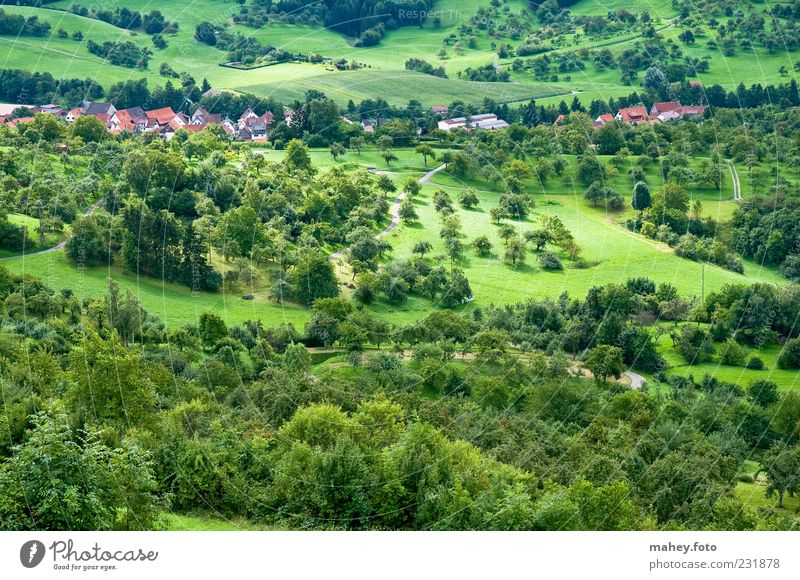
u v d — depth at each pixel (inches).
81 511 1127.6
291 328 3154.5
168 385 2336.4
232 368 2751.0
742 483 2327.8
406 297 3636.8
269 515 1387.8
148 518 1200.2
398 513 1379.2
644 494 1872.5
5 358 2161.7
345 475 1401.3
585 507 1427.2
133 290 3506.4
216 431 1572.3
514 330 3378.4
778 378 3376.0
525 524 1323.8
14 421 1504.7
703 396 3002.0
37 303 3117.6
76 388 1753.2
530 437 2158.0
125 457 1231.5
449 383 2721.5
